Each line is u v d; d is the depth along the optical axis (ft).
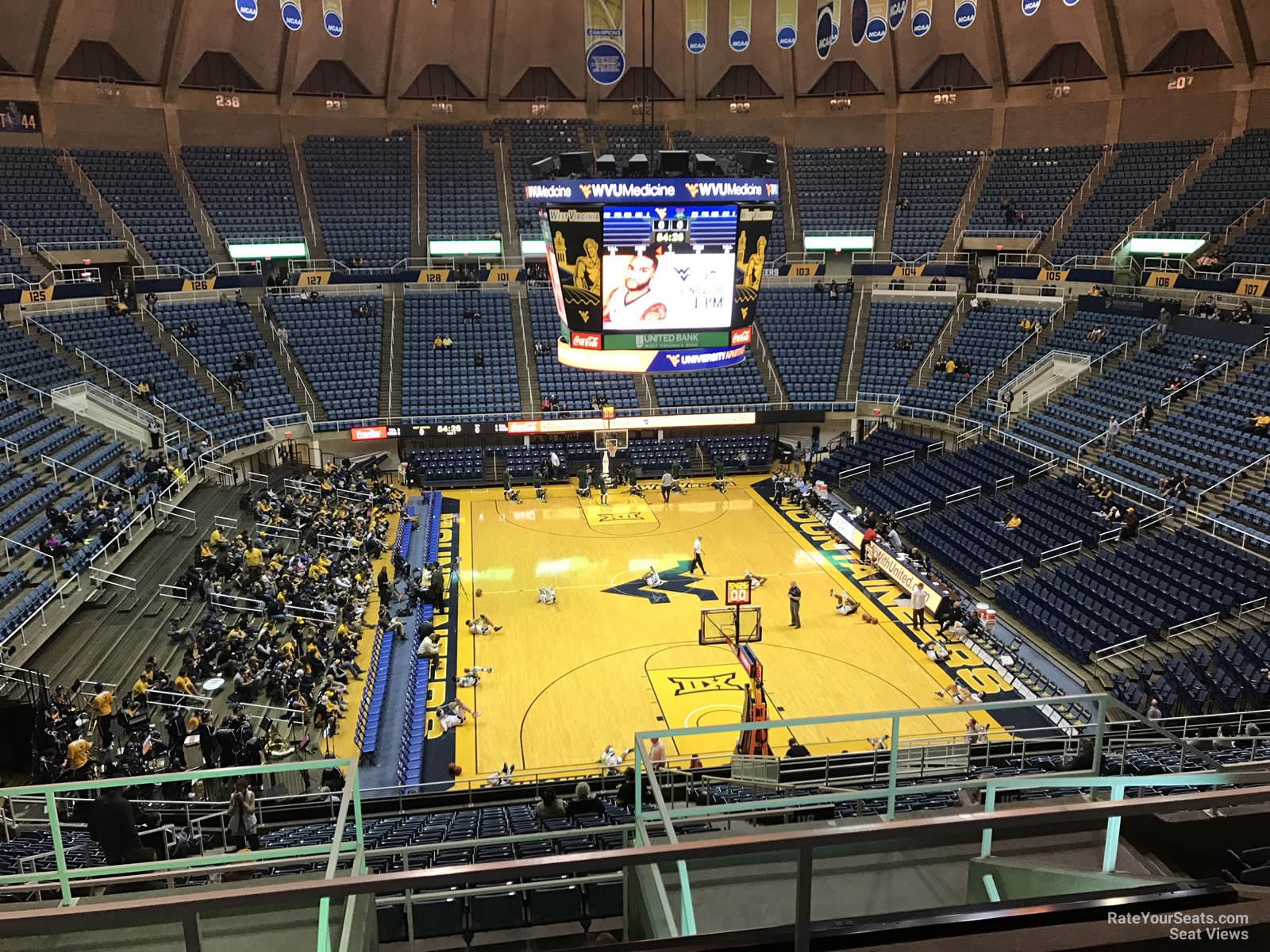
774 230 150.41
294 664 63.72
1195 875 15.12
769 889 17.69
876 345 134.51
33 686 55.77
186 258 127.13
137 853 27.14
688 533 104.42
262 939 17.12
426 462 122.21
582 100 161.58
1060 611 74.74
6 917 9.01
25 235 115.14
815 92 159.84
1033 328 122.11
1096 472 92.63
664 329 61.31
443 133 155.94
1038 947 9.87
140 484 85.05
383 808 48.03
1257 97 129.49
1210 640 66.18
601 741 62.39
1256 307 103.09
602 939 23.62
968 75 151.43
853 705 66.90
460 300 137.39
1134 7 132.46
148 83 136.56
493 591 87.66
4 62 124.57
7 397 88.07
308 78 150.10
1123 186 134.31
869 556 94.79
